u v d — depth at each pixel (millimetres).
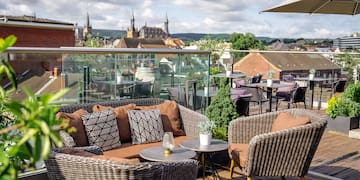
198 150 3158
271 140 2979
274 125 3619
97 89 4125
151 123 3875
